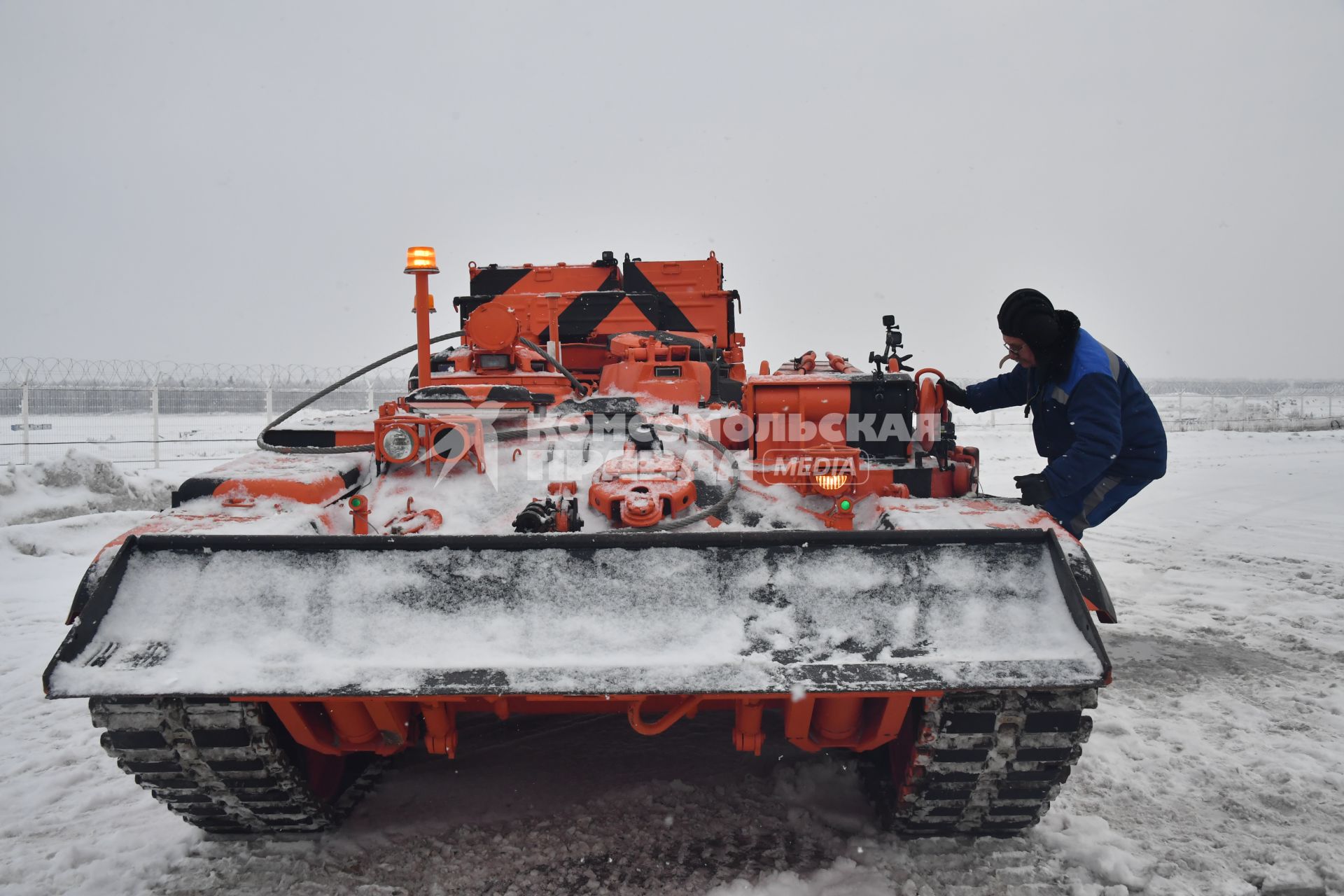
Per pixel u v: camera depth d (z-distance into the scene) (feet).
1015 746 9.82
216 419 70.49
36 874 11.34
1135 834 12.13
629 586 9.73
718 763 14.16
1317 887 10.73
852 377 14.17
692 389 17.80
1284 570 28.45
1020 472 53.98
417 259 15.40
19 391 51.52
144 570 9.85
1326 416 112.27
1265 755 14.66
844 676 8.98
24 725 16.71
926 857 11.30
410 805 12.90
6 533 31.94
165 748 9.87
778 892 10.44
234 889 10.87
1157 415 14.74
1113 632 22.07
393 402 14.11
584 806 12.81
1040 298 13.15
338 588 9.75
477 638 9.45
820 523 12.15
